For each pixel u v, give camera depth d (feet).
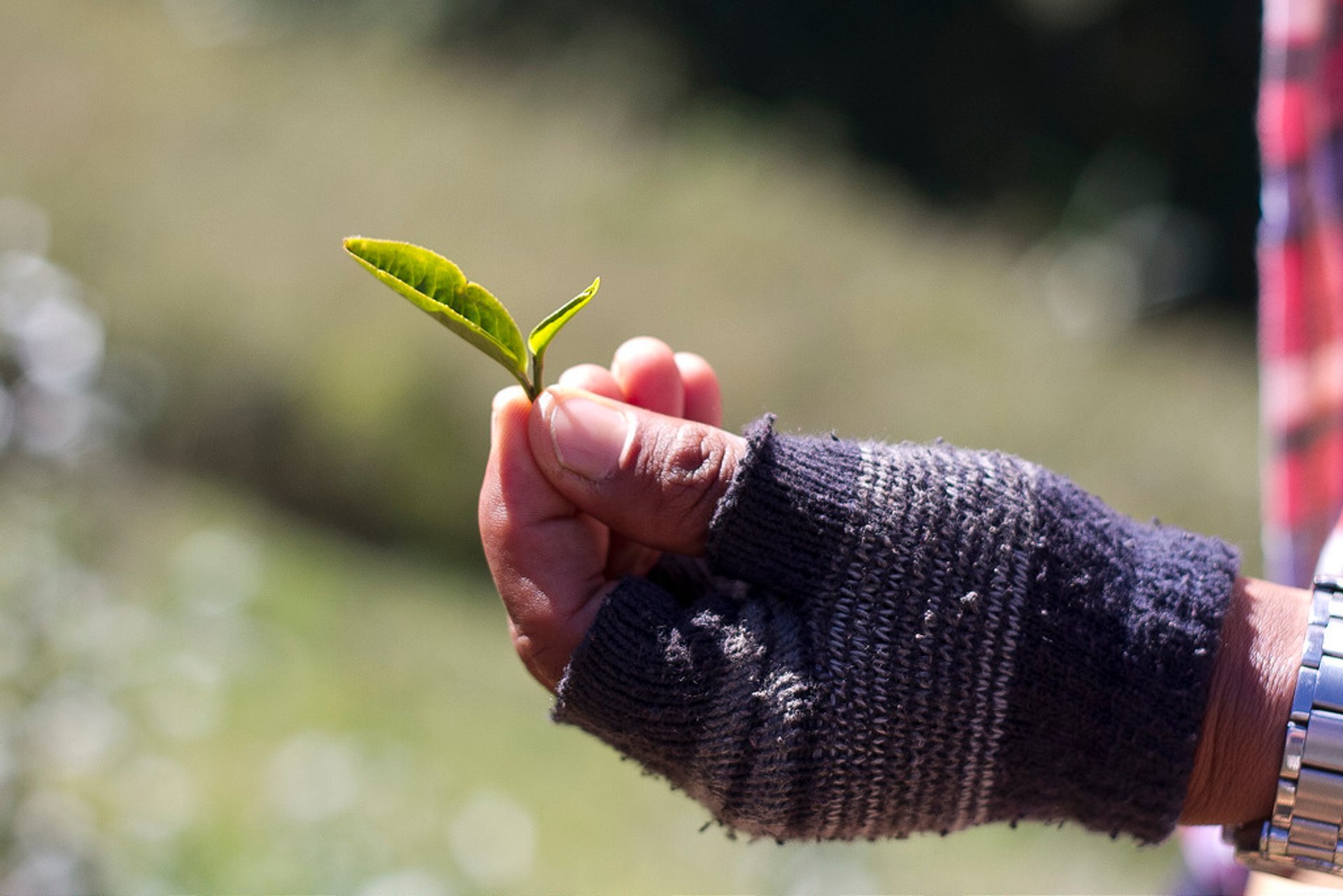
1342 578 3.05
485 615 15.20
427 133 24.07
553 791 10.18
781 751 2.98
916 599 3.01
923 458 3.19
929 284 23.68
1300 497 4.36
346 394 16.79
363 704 10.57
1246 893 3.55
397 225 20.53
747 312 20.58
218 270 17.94
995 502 3.08
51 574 7.87
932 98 37.52
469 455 16.96
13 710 6.91
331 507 16.67
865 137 36.27
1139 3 37.99
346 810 8.32
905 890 9.38
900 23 37.60
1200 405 21.52
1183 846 4.77
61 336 8.93
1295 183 4.36
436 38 31.96
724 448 3.16
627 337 19.48
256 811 7.97
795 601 3.13
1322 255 4.28
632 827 9.87
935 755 2.99
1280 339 4.44
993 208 35.58
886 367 20.29
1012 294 26.14
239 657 10.23
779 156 30.19
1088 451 19.34
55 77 22.33
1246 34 37.96
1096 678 2.94
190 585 11.02
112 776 7.46
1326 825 2.90
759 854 8.93
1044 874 10.77
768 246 22.63
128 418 11.63
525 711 11.89
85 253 17.67
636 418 3.18
